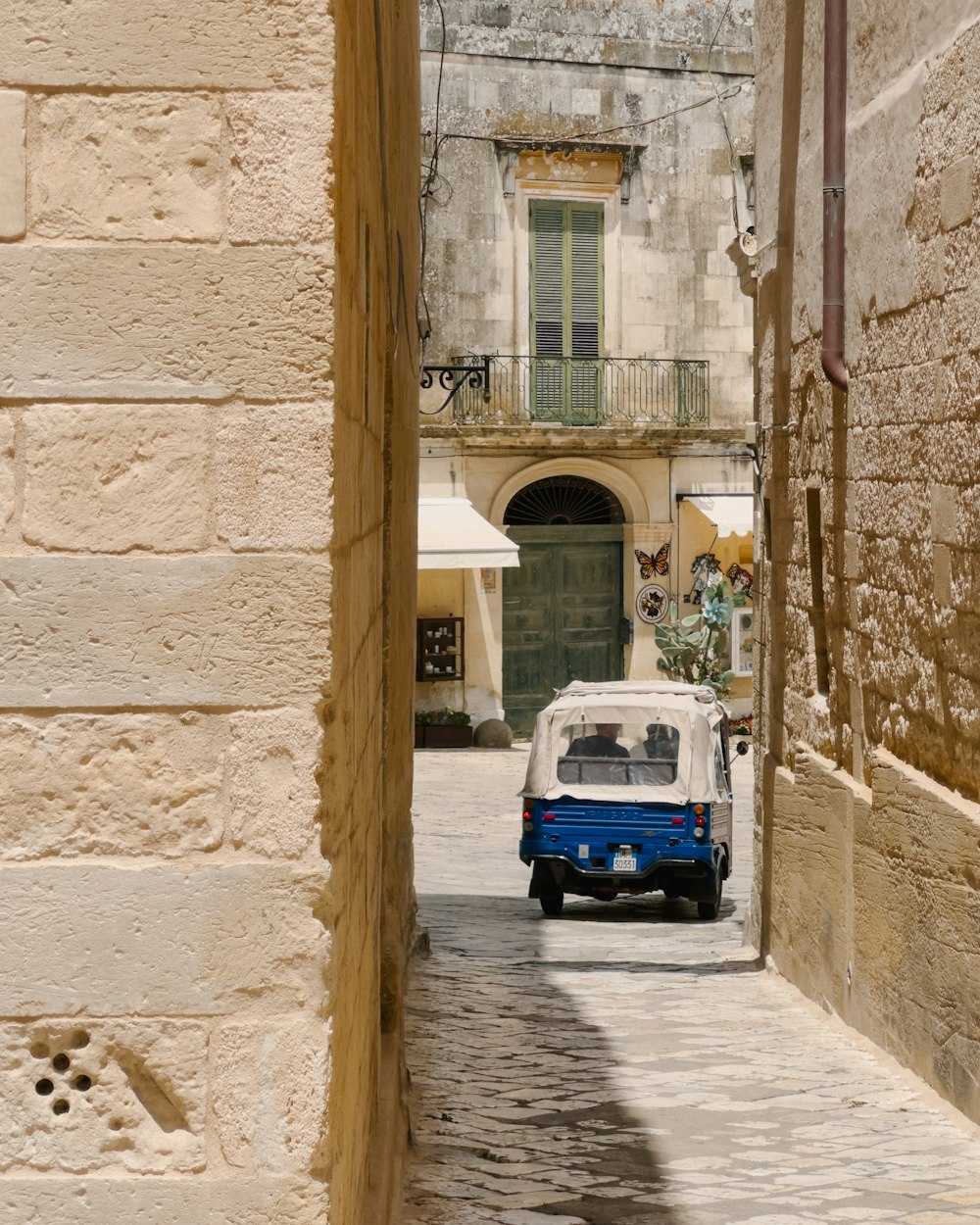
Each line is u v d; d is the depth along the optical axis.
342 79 3.45
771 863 12.53
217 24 3.27
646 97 32.31
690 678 31.70
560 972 12.40
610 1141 7.08
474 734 31.39
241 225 3.27
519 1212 5.89
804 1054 9.11
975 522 7.74
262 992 3.25
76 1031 3.24
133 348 3.26
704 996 11.26
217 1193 3.22
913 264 8.69
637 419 32.44
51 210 3.26
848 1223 5.88
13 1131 3.23
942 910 8.06
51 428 3.26
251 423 3.27
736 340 33.00
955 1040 7.83
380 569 6.82
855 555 10.05
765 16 13.08
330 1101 3.27
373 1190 4.78
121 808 3.26
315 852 3.27
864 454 9.77
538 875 16.55
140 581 3.26
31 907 3.24
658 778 16.88
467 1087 8.09
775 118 12.67
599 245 32.28
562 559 32.81
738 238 13.84
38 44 3.26
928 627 8.53
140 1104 3.25
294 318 3.27
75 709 3.26
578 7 31.91
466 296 31.62
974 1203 6.15
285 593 3.27
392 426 10.01
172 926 3.25
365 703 4.82
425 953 13.26
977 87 7.66
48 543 3.26
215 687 3.26
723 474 32.97
